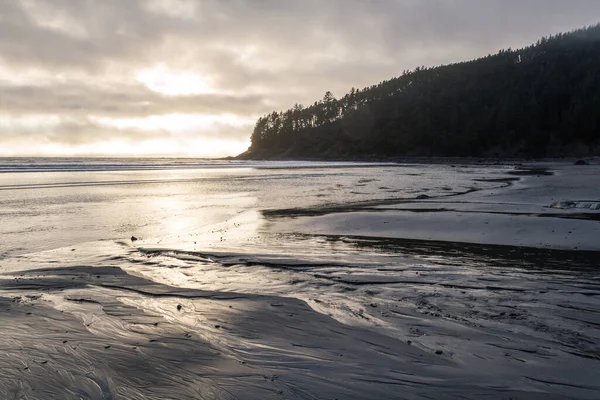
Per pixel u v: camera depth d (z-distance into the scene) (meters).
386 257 9.53
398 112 130.25
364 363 4.44
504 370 4.26
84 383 4.03
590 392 3.83
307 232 12.91
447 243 11.03
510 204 17.95
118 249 10.56
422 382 4.04
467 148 105.56
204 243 11.27
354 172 50.09
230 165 75.25
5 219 14.95
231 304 6.43
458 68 155.62
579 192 21.81
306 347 4.86
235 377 4.14
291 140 153.62
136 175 41.03
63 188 26.41
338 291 7.06
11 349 4.76
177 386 3.97
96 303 6.46
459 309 6.06
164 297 6.80
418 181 34.19
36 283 7.55
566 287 7.06
